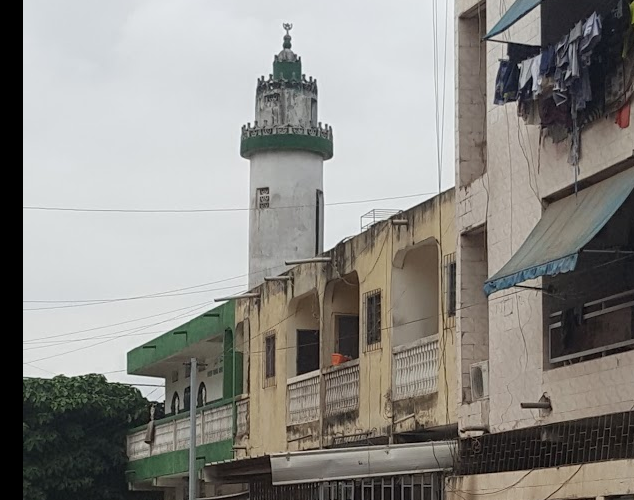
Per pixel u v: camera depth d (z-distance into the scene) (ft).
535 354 51.47
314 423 78.38
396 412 66.90
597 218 44.16
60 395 124.16
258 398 90.17
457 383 59.36
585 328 49.62
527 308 52.49
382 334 69.51
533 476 48.98
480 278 59.82
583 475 45.11
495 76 56.85
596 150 47.55
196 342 107.65
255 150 123.44
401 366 67.10
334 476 59.41
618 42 45.42
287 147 122.31
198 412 103.81
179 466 107.65
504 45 55.98
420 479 59.36
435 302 69.10
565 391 48.67
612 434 44.91
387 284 69.31
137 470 120.98
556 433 49.44
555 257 43.88
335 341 78.79
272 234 122.31
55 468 122.11
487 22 58.23
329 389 76.69
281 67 124.57
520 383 52.65
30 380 124.77
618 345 45.47
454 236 61.72
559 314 50.37
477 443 56.08
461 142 60.70
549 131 51.13
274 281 88.28
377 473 58.44
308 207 123.03
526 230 53.06
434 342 63.52
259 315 91.56
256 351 91.61
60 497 123.24
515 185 54.34
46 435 122.72
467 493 54.70
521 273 45.65
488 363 56.24
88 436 125.29
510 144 55.11
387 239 69.67
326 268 78.48
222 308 100.32
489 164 57.16
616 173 47.24
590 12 49.26
